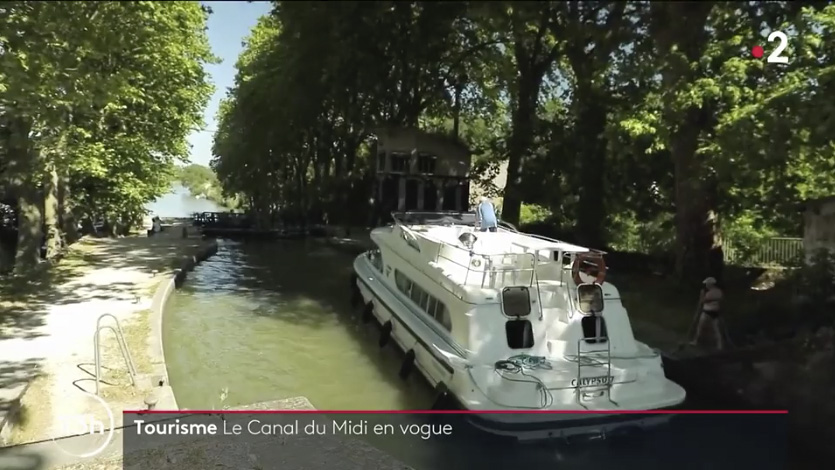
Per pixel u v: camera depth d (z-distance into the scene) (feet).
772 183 44.01
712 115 42.50
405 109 88.89
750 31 35.27
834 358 25.94
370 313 45.44
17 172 51.85
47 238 69.05
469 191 101.60
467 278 30.91
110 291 48.03
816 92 31.35
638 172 68.59
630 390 26.21
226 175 167.02
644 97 49.96
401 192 94.22
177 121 77.87
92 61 36.27
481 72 80.89
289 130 121.39
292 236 115.14
